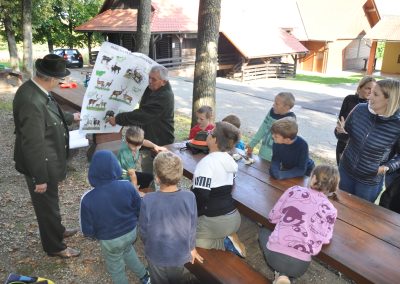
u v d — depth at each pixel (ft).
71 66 79.87
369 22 96.89
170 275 8.06
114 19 74.90
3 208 13.53
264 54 69.77
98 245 11.51
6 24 54.85
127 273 10.50
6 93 36.14
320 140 27.32
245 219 12.07
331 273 10.75
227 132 8.67
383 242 7.52
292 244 7.46
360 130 10.00
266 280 8.11
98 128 13.04
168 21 67.56
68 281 9.91
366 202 9.23
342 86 64.34
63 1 89.30
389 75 82.79
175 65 70.38
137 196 8.98
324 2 95.45
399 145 9.71
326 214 7.53
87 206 8.38
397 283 6.34
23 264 10.48
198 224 8.97
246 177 10.56
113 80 12.29
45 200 9.84
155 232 7.79
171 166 7.76
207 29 17.74
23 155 9.21
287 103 11.86
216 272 8.29
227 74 72.95
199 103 18.60
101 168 8.39
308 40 89.61
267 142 12.53
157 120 12.61
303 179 10.35
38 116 8.89
